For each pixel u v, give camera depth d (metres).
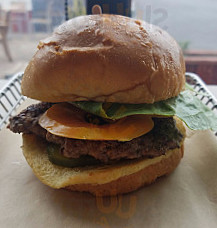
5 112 0.22
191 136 0.20
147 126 0.14
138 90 0.13
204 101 0.24
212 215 0.14
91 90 0.13
